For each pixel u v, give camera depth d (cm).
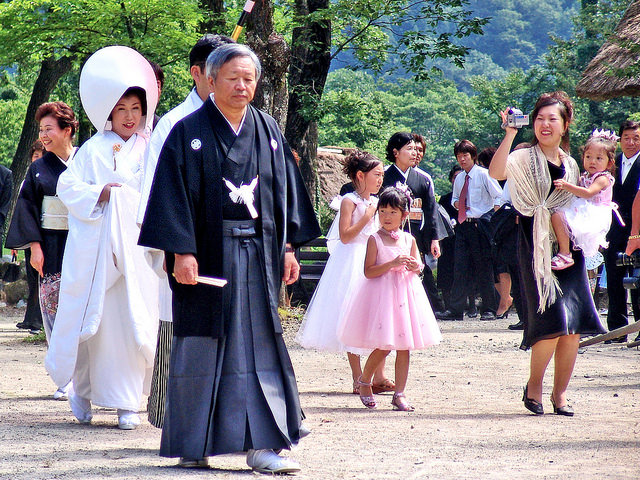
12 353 3538
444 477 1579
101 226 2147
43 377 2914
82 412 2152
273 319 1631
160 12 5800
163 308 1870
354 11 5678
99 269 2120
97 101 2197
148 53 5806
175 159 1599
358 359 2670
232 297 1614
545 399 2538
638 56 4416
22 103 18112
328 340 2609
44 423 2127
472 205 4978
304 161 6769
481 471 1628
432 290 5184
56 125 2567
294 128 5984
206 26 6084
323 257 6072
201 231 1608
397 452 1800
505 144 2316
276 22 6288
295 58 5959
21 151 8781
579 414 2295
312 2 5834
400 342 2341
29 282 4278
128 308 2105
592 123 16588
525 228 2339
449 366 3256
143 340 2084
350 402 2497
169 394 1617
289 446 1602
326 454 1778
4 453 1748
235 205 1620
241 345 1614
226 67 1616
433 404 2466
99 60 2216
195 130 1617
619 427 2106
